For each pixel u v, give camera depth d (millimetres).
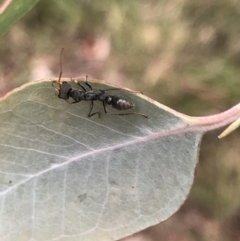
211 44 140
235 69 138
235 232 141
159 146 54
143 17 143
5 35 155
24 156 54
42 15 154
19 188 54
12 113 53
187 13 140
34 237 54
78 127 54
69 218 55
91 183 55
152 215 55
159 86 141
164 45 141
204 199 143
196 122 53
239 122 52
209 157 141
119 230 55
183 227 145
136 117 54
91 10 151
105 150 55
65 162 55
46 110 54
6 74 156
